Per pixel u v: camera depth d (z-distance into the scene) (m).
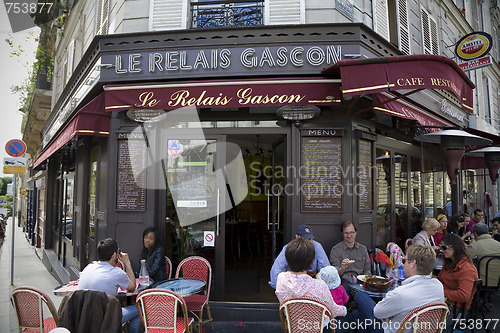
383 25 5.68
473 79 10.70
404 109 4.77
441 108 6.72
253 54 4.45
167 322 2.99
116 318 2.71
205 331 4.11
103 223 4.91
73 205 6.84
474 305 4.02
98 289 3.05
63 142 5.21
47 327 3.18
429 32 7.56
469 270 3.48
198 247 4.83
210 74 4.49
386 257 4.05
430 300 2.60
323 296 2.66
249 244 8.20
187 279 4.05
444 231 5.76
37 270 8.36
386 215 5.52
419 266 2.69
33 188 13.45
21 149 6.96
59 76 10.81
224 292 5.18
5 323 4.46
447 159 5.18
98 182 5.14
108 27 5.70
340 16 4.79
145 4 4.95
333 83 4.13
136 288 3.55
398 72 3.51
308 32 4.46
